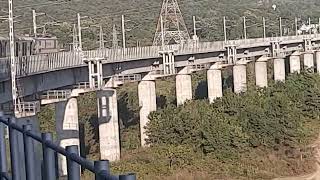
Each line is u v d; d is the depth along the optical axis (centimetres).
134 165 6009
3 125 1079
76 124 6294
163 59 7962
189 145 6406
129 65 7544
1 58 4975
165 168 5928
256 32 17338
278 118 6981
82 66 6531
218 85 9075
